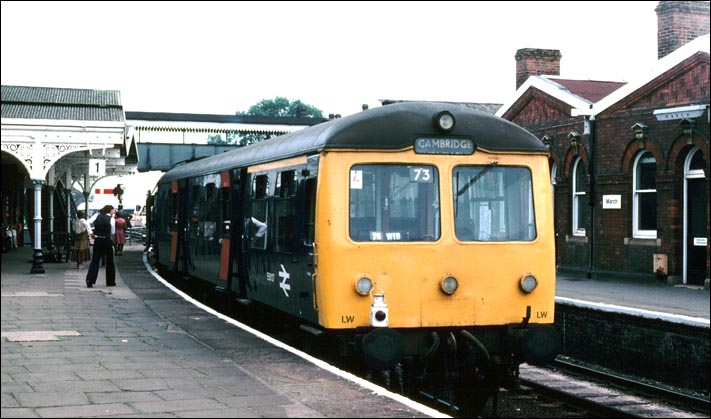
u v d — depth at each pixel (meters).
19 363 8.45
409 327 8.80
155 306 13.69
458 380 9.25
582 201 22.84
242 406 6.74
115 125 20.89
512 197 9.30
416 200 8.98
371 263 8.74
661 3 22.75
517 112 25.56
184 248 18.27
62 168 27.11
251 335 10.50
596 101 23.50
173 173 20.64
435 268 8.91
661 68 19.34
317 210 8.83
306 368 8.41
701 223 18.80
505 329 9.19
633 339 12.41
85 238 22.73
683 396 10.33
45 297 14.89
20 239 32.56
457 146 9.13
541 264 9.29
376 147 8.88
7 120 20.30
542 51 28.25
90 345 9.59
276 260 10.66
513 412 9.68
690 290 17.91
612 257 21.11
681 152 18.92
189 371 8.13
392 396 7.20
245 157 12.77
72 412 6.45
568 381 11.87
